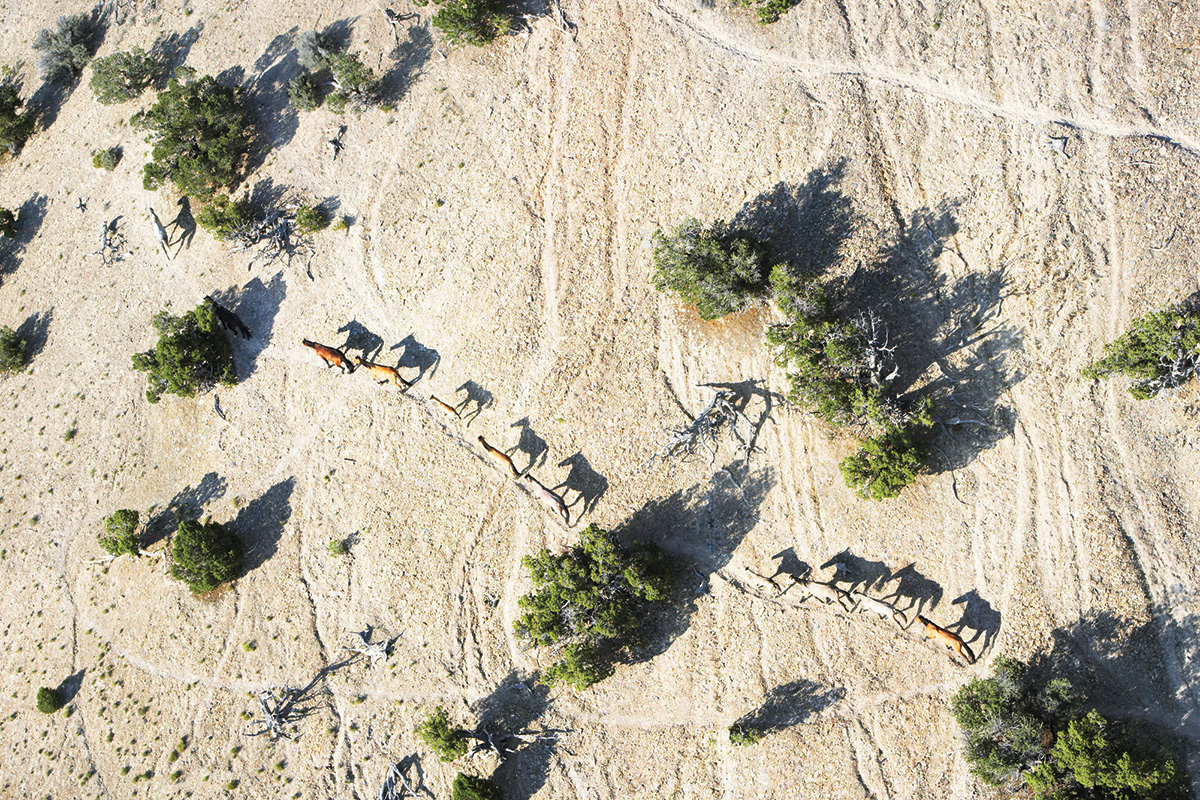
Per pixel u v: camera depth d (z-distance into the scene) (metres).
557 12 39.97
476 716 36.94
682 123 38.41
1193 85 35.06
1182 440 33.69
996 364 35.12
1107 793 30.62
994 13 36.59
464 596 37.62
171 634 40.03
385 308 40.06
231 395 41.19
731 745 35.31
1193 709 32.59
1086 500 33.97
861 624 35.00
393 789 37.19
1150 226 34.53
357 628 38.38
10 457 43.91
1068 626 33.56
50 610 41.97
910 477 33.16
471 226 39.62
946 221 35.91
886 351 33.66
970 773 33.62
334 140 41.34
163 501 41.28
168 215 43.41
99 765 39.78
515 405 38.31
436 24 39.09
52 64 46.91
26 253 46.03
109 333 43.62
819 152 37.00
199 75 44.22
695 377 37.06
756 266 35.00
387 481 39.00
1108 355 33.59
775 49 38.09
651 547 35.31
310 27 42.84
